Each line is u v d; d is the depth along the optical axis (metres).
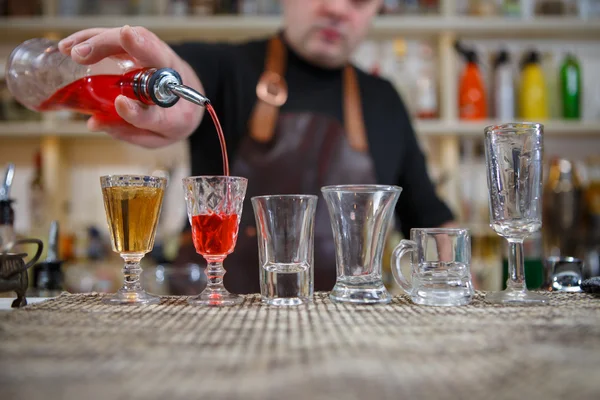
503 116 2.25
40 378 0.43
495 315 0.71
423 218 1.80
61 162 2.39
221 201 0.84
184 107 1.05
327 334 0.59
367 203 0.82
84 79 0.94
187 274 1.51
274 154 1.65
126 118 0.92
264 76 1.68
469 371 0.45
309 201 0.82
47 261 1.10
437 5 2.35
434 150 2.48
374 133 1.75
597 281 0.90
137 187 0.84
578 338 0.57
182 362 0.48
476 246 2.29
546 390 0.39
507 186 0.85
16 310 0.76
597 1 2.36
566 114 2.29
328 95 1.72
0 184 2.44
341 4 1.57
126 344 0.54
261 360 0.48
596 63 2.53
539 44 2.51
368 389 0.40
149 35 0.96
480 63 2.47
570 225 2.16
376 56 2.46
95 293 0.96
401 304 0.82
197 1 2.30
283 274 0.81
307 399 0.38
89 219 2.45
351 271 0.84
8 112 2.28
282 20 2.25
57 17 2.27
